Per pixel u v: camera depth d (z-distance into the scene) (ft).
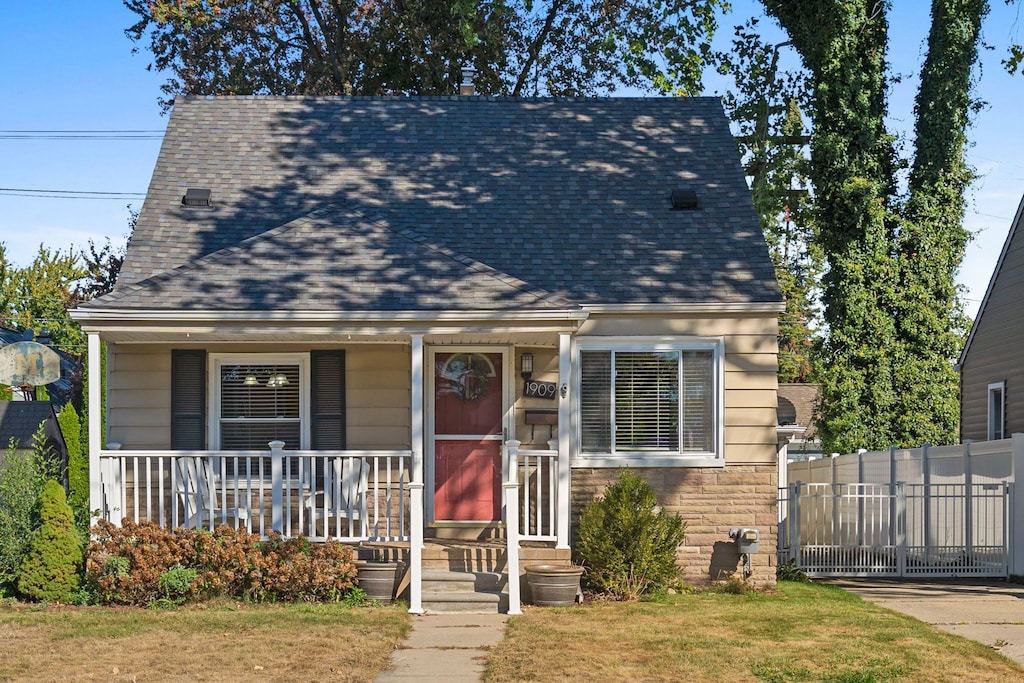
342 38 102.99
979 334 93.76
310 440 52.19
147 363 52.21
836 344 85.15
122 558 45.34
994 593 51.57
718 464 51.03
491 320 46.34
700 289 51.24
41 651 36.70
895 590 52.70
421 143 61.77
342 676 33.96
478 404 52.90
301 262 49.24
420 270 48.85
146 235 53.83
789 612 44.21
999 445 59.57
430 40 97.35
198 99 64.13
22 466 48.06
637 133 62.39
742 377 51.19
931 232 84.74
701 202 56.90
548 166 59.88
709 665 35.22
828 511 67.97
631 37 95.76
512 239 54.44
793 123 88.53
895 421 84.64
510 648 37.58
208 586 45.06
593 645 38.04
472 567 47.67
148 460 46.73
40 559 45.32
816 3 82.69
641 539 48.03
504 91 101.76
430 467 52.47
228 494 52.16
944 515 60.75
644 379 51.47
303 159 60.23
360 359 52.44
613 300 50.67
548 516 51.93
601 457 51.19
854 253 84.38
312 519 46.78
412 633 40.70
